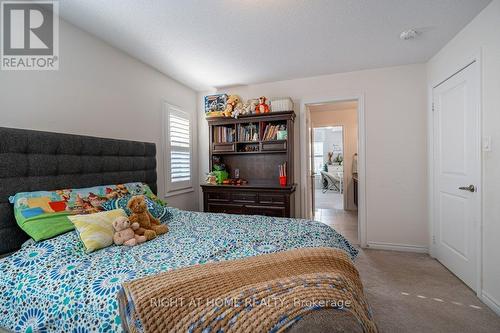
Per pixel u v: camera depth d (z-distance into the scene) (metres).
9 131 1.56
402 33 2.32
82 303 1.01
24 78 1.78
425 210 3.08
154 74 3.12
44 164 1.75
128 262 1.27
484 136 1.98
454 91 2.45
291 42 2.48
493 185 1.88
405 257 2.96
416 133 3.10
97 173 2.18
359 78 3.31
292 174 3.47
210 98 3.83
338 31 2.28
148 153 2.85
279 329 0.76
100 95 2.36
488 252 1.94
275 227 1.92
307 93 3.54
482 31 1.99
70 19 2.03
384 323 1.75
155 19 2.04
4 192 1.52
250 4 1.86
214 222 2.10
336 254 1.32
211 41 2.44
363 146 3.30
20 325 1.08
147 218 1.80
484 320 1.77
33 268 1.21
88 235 1.43
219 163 3.94
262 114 3.45
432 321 1.77
